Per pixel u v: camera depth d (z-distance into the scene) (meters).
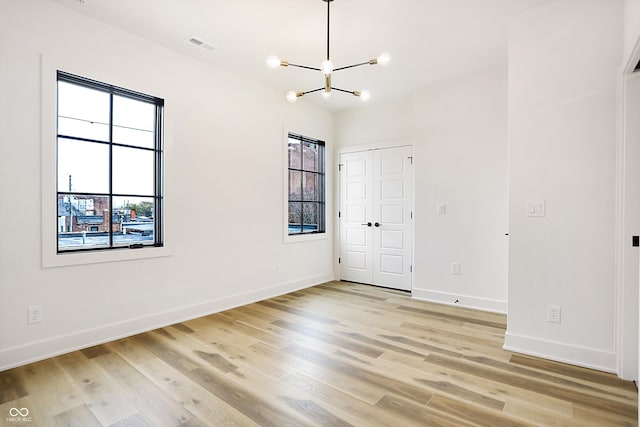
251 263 4.07
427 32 2.98
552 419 1.79
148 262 3.11
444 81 4.04
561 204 2.50
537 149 2.59
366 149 5.05
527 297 2.63
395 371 2.32
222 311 3.70
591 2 2.39
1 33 2.31
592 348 2.39
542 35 2.58
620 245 2.26
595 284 2.39
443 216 4.05
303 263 4.85
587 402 1.95
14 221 2.37
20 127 2.39
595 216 2.39
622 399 1.98
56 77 2.55
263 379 2.21
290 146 4.74
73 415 1.82
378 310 3.75
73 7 2.59
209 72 3.60
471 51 3.34
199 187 3.51
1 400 1.96
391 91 4.42
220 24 2.85
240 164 3.92
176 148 3.30
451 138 3.99
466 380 2.20
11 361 2.35
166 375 2.25
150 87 3.10
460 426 1.73
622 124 2.25
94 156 2.83
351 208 5.24
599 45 2.37
